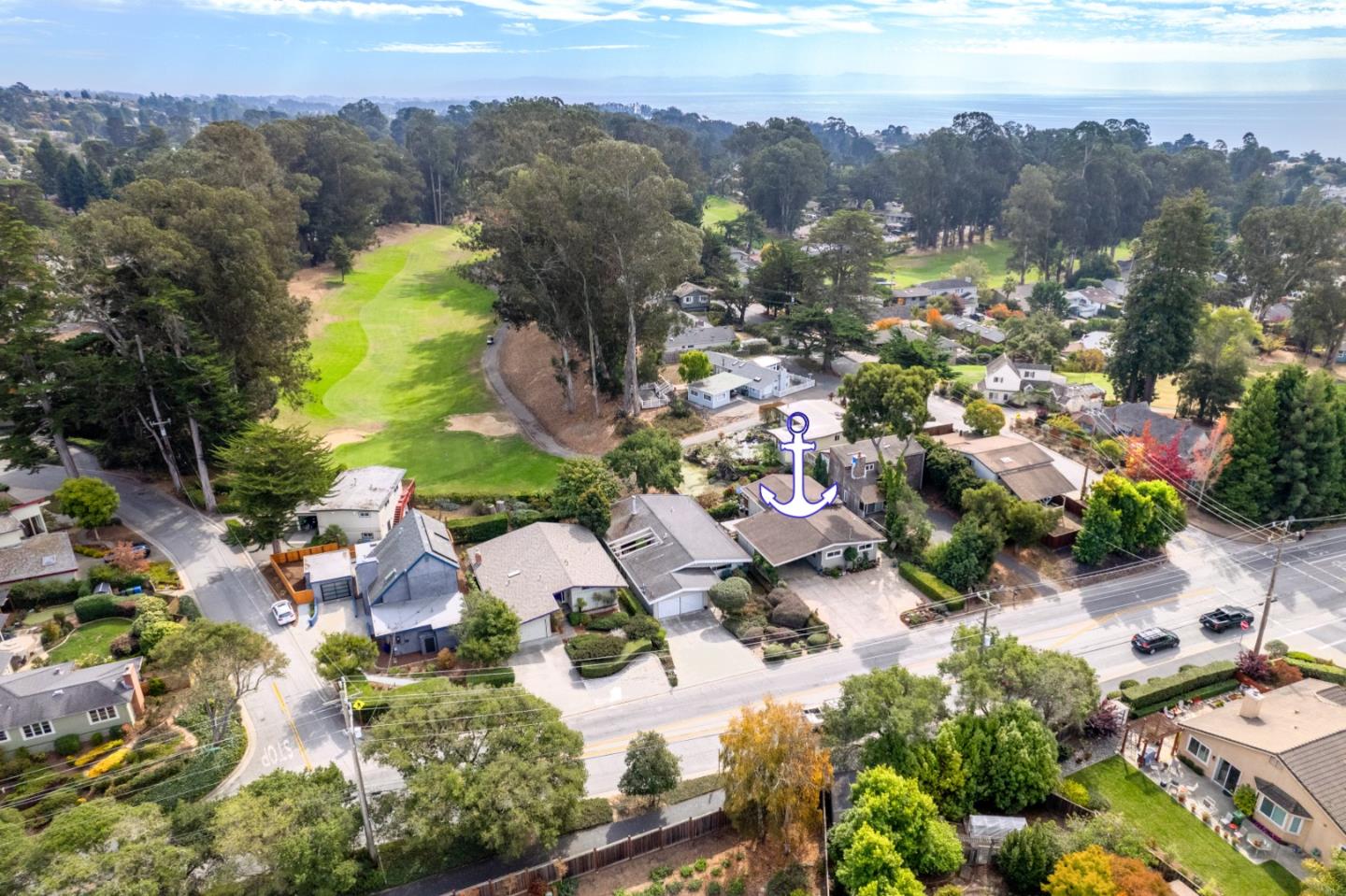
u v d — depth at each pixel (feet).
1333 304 363.97
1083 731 152.25
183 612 181.27
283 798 118.83
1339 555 216.95
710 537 210.18
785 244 431.43
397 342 382.42
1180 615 191.31
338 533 215.51
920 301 504.43
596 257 277.64
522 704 133.59
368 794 129.08
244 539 215.10
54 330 217.36
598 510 216.13
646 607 193.98
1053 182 573.74
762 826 128.98
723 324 422.00
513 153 372.79
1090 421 296.10
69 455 226.99
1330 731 137.08
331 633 177.88
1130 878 106.73
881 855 113.60
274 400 254.06
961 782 130.72
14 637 174.60
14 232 198.80
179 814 117.19
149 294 216.33
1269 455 228.02
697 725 157.48
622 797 140.67
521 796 118.42
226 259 230.07
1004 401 322.14
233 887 112.57
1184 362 311.27
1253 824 133.59
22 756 141.08
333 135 480.23
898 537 214.48
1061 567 209.87
